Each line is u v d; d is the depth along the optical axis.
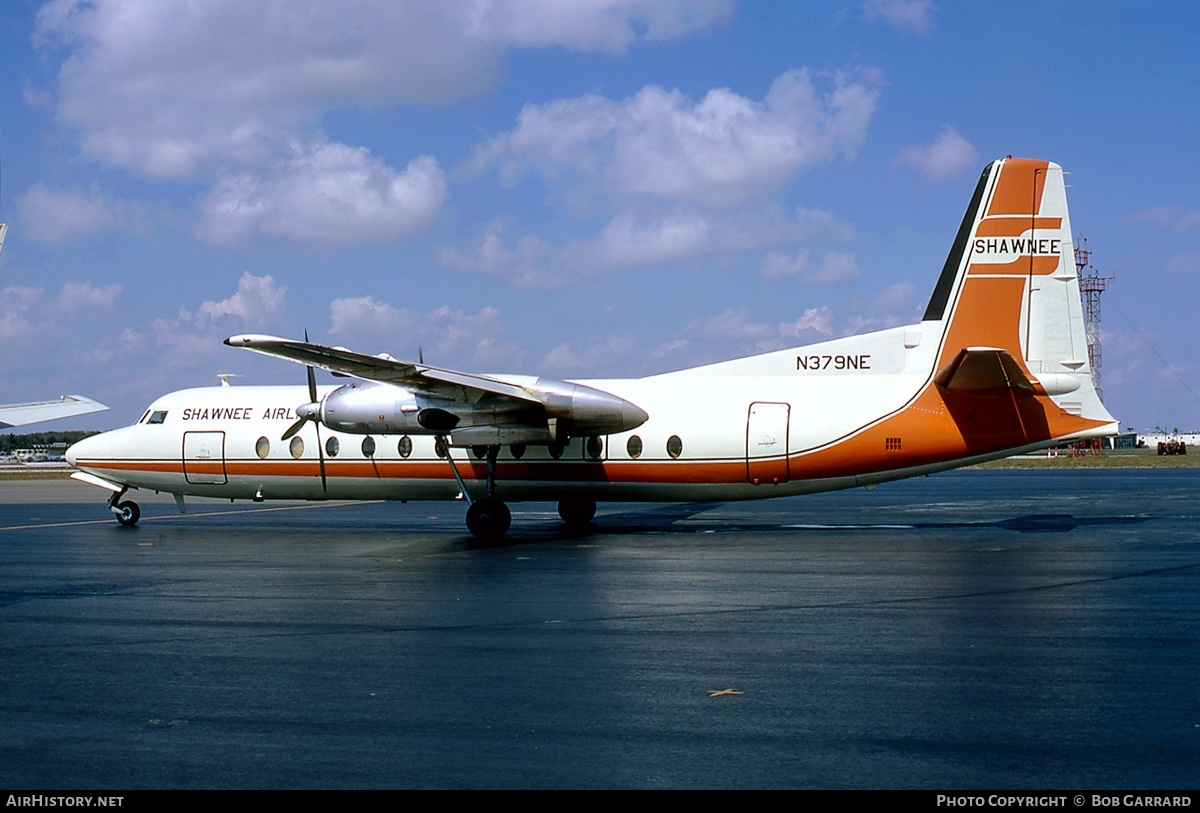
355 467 22.09
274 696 8.14
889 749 6.65
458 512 29.56
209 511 30.70
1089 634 10.16
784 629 10.57
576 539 20.22
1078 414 19.09
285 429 22.72
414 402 19.98
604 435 20.56
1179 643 9.70
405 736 7.06
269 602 12.69
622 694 8.07
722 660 9.18
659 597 12.70
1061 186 19.20
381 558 17.30
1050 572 14.62
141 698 8.12
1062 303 19.11
